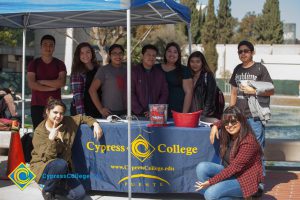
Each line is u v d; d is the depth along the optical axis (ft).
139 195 17.61
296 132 54.54
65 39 91.30
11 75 74.38
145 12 23.76
